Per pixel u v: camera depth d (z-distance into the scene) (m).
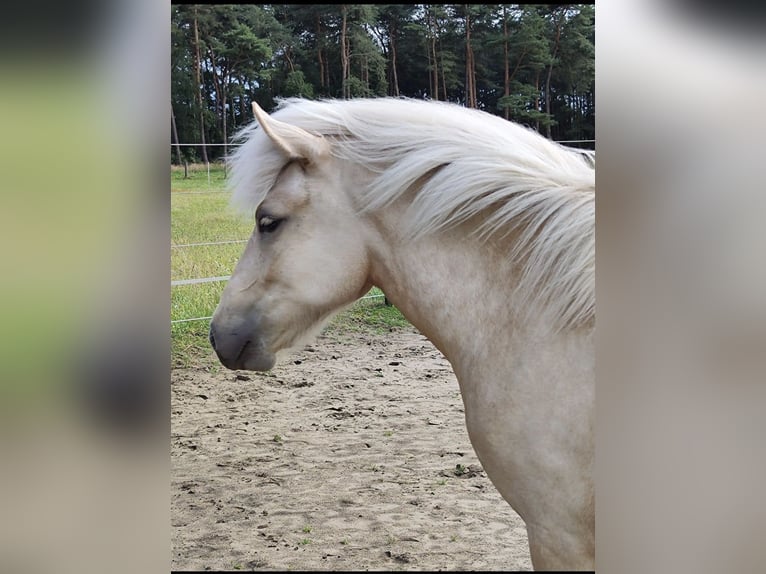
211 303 7.41
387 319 8.05
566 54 29.23
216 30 30.66
